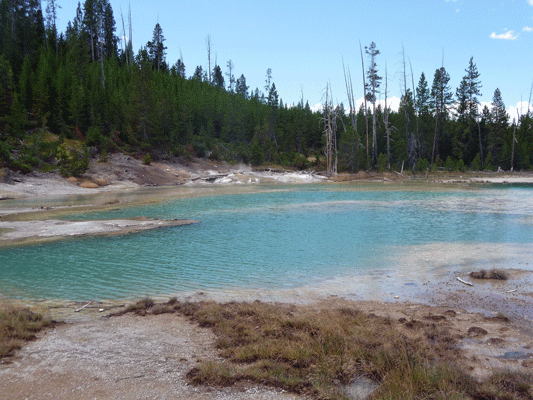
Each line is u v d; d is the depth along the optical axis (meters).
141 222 21.64
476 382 5.53
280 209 27.70
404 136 79.00
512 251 14.73
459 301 9.43
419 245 16.03
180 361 6.27
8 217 23.83
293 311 8.70
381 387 5.42
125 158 57.28
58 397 5.12
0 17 84.44
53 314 8.70
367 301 9.52
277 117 93.38
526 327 7.76
